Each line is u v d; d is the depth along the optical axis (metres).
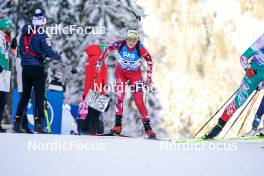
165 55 43.56
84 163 10.38
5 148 12.15
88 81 20.47
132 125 35.97
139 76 18.22
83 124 20.81
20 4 36.38
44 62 18.41
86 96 20.45
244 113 44.00
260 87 15.75
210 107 43.53
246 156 12.04
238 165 10.56
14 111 22.08
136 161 10.84
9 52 18.69
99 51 20.58
